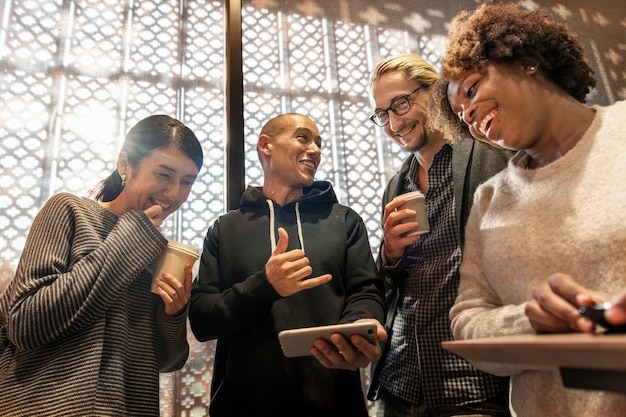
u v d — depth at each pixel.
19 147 1.39
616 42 2.10
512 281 0.78
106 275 0.90
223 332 1.04
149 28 1.63
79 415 0.82
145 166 1.06
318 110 1.71
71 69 1.50
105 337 0.93
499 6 0.85
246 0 1.74
